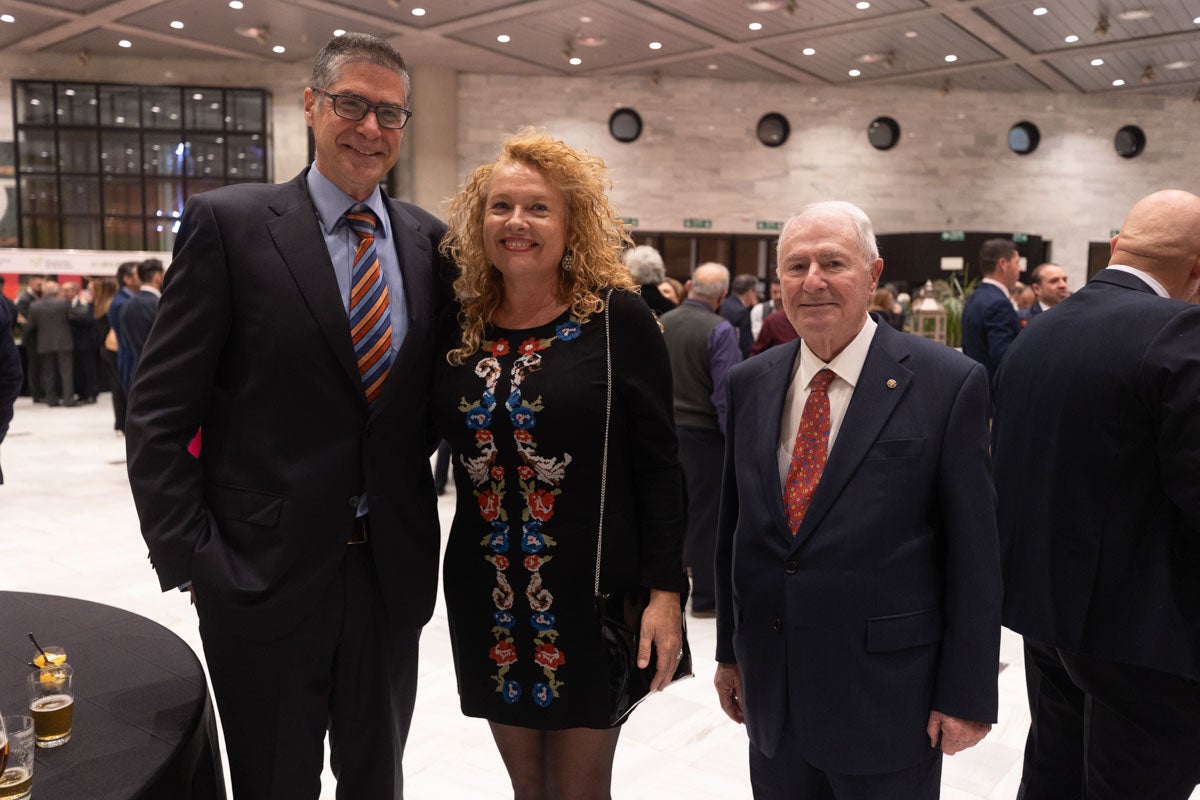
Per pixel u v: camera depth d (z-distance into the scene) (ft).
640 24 36.81
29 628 6.19
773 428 5.51
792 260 5.21
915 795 5.18
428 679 11.14
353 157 5.58
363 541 5.65
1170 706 5.66
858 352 5.31
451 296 6.19
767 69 44.47
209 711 5.38
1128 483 5.66
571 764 6.00
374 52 5.56
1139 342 5.60
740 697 6.20
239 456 5.38
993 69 43.80
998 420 6.56
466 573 5.96
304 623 5.42
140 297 24.06
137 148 45.34
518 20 36.37
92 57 44.21
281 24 37.60
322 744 5.64
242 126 45.73
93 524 18.19
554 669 5.76
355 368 5.46
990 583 4.93
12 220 44.98
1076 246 49.73
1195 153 49.49
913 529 5.05
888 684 4.98
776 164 48.14
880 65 43.21
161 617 12.97
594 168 5.90
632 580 5.79
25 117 44.47
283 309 5.35
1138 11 34.42
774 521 5.32
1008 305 15.33
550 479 5.65
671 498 5.83
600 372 5.64
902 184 48.70
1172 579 5.57
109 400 39.93
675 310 13.46
